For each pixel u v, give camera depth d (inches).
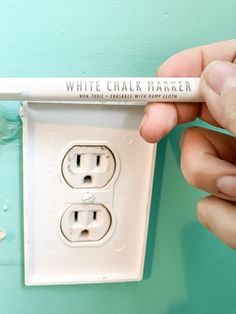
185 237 14.4
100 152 12.4
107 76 12.1
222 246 14.7
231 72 9.9
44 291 14.5
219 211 10.7
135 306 15.3
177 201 13.9
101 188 12.9
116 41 11.8
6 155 12.5
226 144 11.7
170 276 15.0
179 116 11.7
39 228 13.1
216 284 15.3
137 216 13.5
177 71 11.6
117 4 11.5
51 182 12.6
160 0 11.6
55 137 12.0
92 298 14.9
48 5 11.2
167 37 12.0
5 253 13.7
